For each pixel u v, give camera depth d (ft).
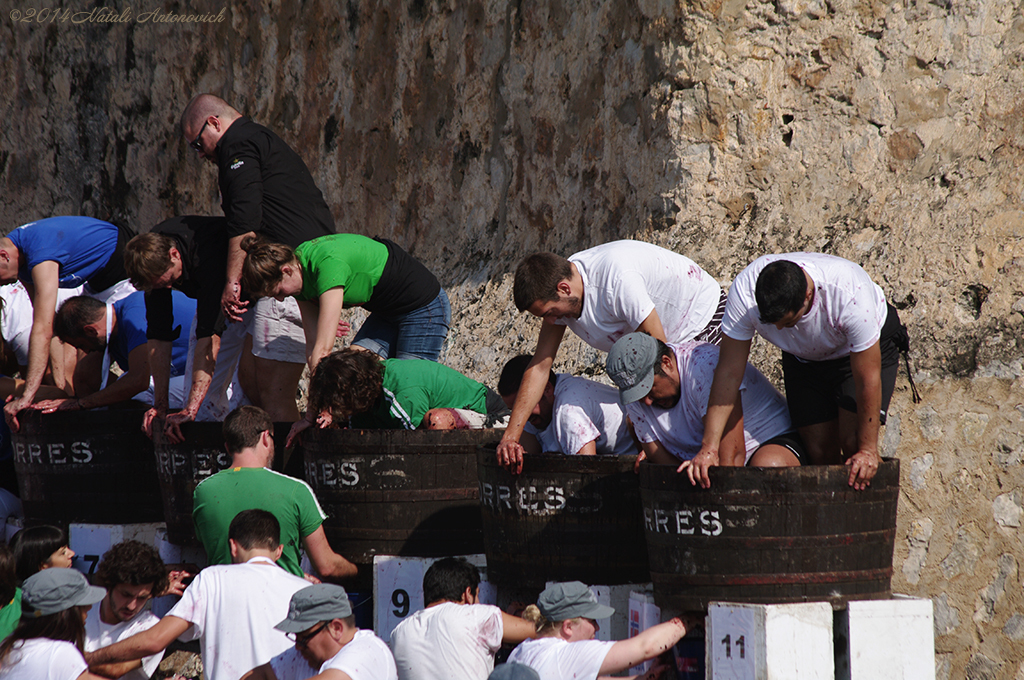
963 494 50.93
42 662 39.73
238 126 57.41
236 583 43.37
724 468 37.76
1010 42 60.64
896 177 62.49
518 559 45.29
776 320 37.40
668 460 43.55
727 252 66.13
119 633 48.08
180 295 72.33
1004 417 50.85
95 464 61.46
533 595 48.03
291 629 38.40
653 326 45.93
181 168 111.65
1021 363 51.47
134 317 64.69
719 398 39.63
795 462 41.45
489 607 42.32
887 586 39.99
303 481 52.85
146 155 115.44
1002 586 48.67
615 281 46.37
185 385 62.90
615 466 43.52
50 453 62.08
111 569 47.37
